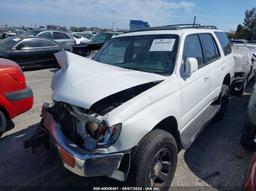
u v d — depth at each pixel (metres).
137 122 2.42
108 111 2.45
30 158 3.67
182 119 3.24
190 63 3.15
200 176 3.30
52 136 2.67
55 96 2.67
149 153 2.49
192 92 3.43
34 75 9.70
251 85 8.45
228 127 4.90
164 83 2.93
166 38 3.55
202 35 4.27
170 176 2.92
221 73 4.64
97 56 3.98
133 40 3.80
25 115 5.25
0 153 3.80
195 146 4.11
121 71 3.01
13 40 10.29
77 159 2.34
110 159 2.33
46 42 10.99
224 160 3.71
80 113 2.50
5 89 4.11
